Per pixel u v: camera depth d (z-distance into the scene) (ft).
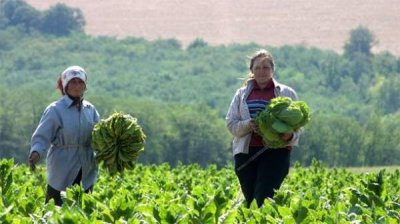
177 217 68.44
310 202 75.41
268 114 97.66
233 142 102.99
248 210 74.54
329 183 131.54
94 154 99.25
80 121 97.60
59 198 98.17
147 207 71.41
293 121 96.94
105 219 71.82
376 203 82.99
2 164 103.19
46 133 96.58
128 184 111.14
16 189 92.32
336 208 77.97
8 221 70.13
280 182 101.24
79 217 65.98
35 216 73.00
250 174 102.63
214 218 70.23
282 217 71.87
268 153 100.78
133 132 96.58
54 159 97.71
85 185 98.94
